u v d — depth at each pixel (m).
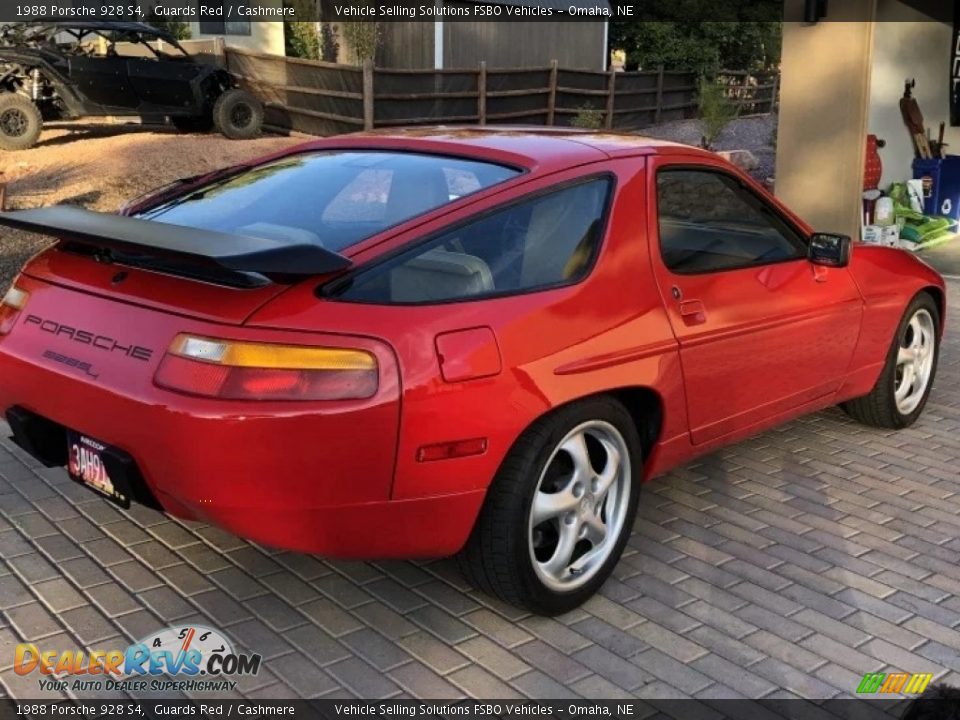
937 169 10.95
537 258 3.30
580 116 16.48
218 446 2.76
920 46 10.90
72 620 3.26
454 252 3.13
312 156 3.97
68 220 3.26
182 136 14.71
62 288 3.33
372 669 3.06
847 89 7.97
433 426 2.90
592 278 3.40
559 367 3.18
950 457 4.99
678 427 3.76
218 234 3.00
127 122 15.94
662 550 3.90
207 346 2.82
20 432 3.39
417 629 3.29
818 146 8.21
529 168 3.45
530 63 21.09
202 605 3.38
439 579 3.62
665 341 3.57
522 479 3.13
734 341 3.90
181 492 2.89
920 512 4.31
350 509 2.89
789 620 3.40
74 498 4.15
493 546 3.17
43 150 12.78
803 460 4.89
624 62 27.94
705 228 3.93
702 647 3.23
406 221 3.15
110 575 3.55
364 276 2.96
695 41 27.42
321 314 2.85
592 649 3.20
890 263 5.00
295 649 3.15
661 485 4.54
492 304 3.10
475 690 2.97
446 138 3.81
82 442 3.18
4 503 4.08
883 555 3.90
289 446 2.77
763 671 3.11
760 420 4.27
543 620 3.37
